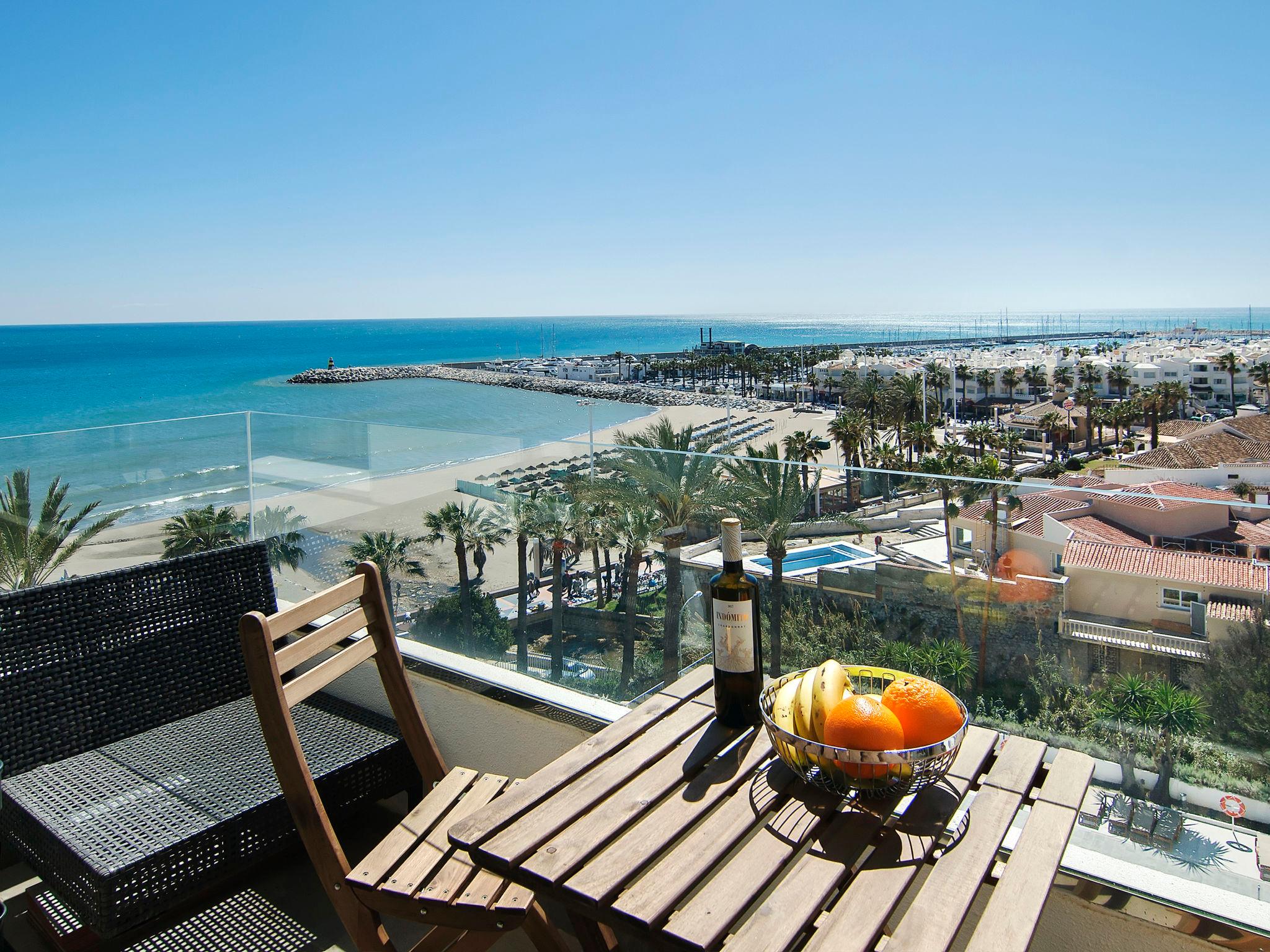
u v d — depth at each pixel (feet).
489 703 6.63
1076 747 4.74
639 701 6.31
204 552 6.59
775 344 547.08
